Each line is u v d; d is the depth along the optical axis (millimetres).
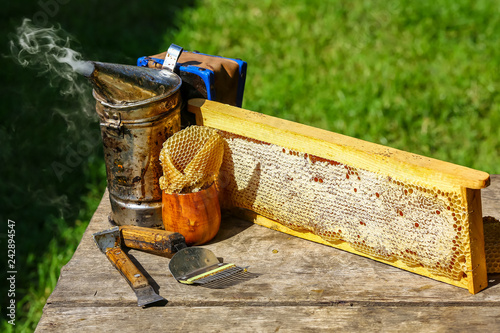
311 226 1739
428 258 1646
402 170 1626
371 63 3719
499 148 2906
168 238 1691
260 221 1809
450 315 1604
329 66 3703
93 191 2650
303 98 3363
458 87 3408
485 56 3750
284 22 4348
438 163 1615
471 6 4430
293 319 1602
